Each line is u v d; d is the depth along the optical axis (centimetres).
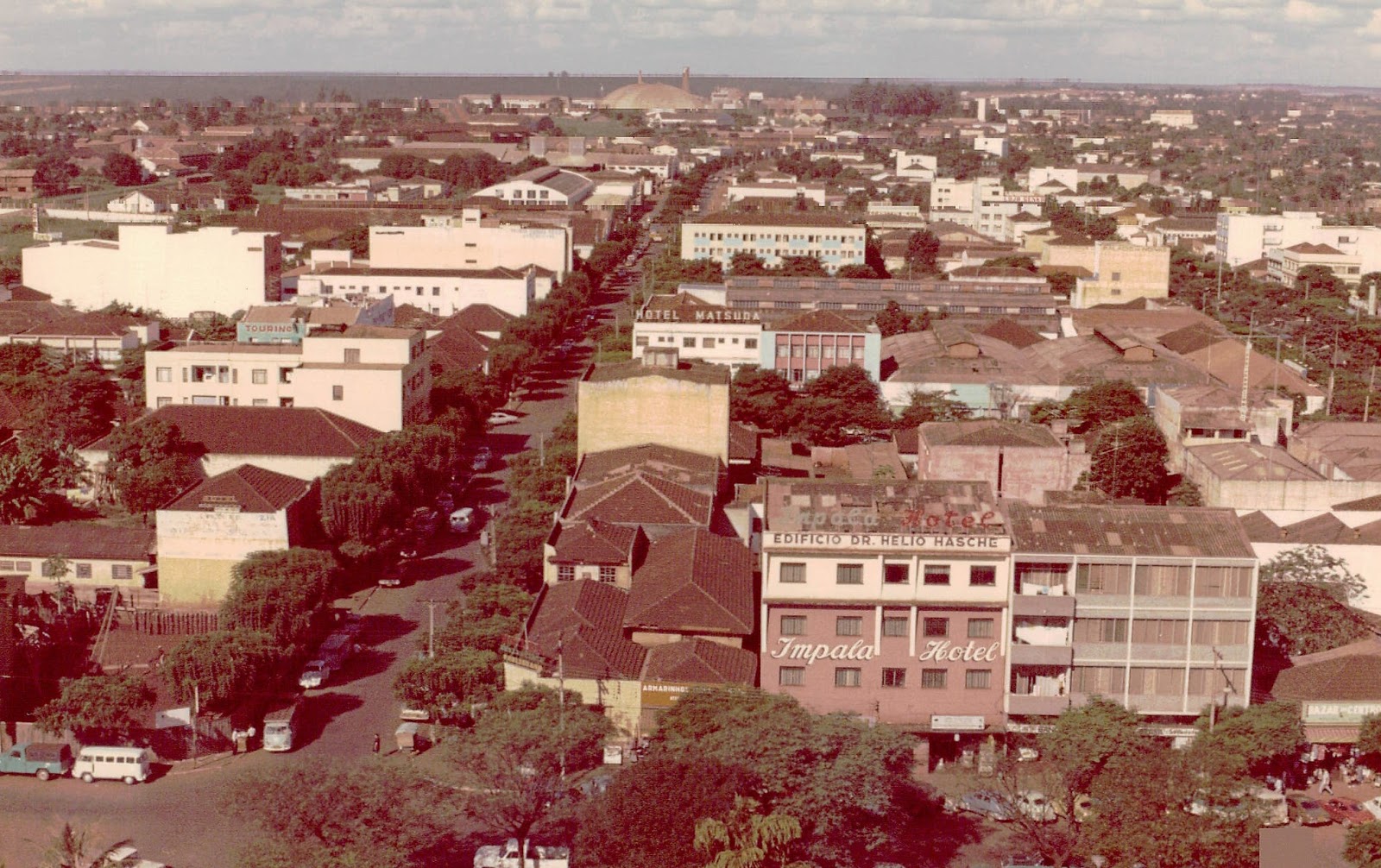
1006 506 17625
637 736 16800
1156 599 16862
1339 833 15262
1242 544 17062
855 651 16988
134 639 19062
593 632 17450
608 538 19600
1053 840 14925
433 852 14950
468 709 17188
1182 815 14225
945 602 16875
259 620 18600
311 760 14975
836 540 16900
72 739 16912
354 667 19450
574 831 15238
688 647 17212
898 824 15200
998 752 16812
